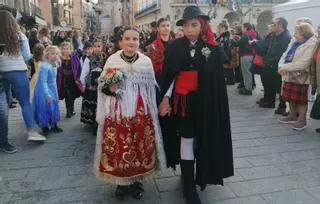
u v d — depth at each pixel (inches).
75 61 246.1
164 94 123.6
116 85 117.9
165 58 123.6
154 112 124.4
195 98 121.4
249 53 325.4
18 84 179.6
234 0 1015.0
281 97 230.2
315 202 124.6
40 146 187.3
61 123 235.8
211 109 119.8
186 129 123.0
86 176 148.6
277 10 374.0
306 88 208.5
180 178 145.8
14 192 134.6
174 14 1010.1
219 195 130.9
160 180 144.2
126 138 118.8
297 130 212.5
